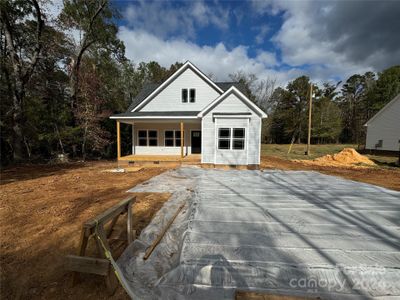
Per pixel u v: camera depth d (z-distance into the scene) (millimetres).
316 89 36281
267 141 41719
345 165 13797
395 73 34312
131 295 2199
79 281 2529
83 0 15984
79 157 17297
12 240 3533
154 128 15023
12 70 14070
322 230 3344
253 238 3057
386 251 2707
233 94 11336
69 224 4148
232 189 6191
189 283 2334
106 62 21656
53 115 15367
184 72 14391
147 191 6438
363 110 41312
